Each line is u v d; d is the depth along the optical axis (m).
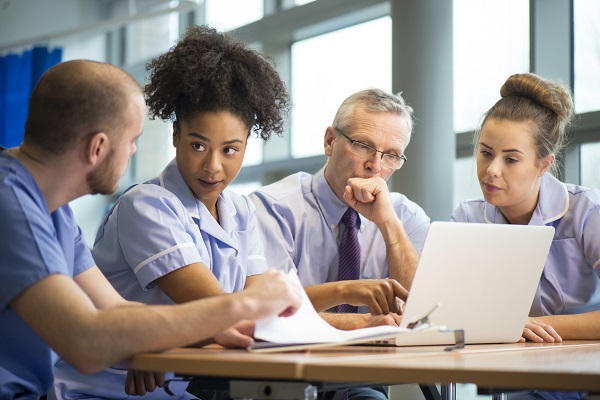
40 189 1.48
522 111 2.43
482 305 1.82
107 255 2.03
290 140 5.12
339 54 4.78
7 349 1.48
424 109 3.63
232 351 1.44
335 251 2.58
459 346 1.62
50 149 1.47
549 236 1.86
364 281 2.01
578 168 3.40
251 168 5.34
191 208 2.05
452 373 1.18
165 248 1.90
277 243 2.54
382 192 2.38
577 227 2.48
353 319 2.04
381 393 2.43
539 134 2.42
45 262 1.38
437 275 1.71
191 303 1.38
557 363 1.34
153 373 1.75
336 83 4.79
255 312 1.40
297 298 1.46
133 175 6.49
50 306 1.35
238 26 5.67
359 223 2.62
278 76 2.18
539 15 3.54
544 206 2.50
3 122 6.29
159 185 2.09
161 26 6.43
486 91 3.87
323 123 4.87
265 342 1.47
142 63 6.47
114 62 6.91
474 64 3.93
